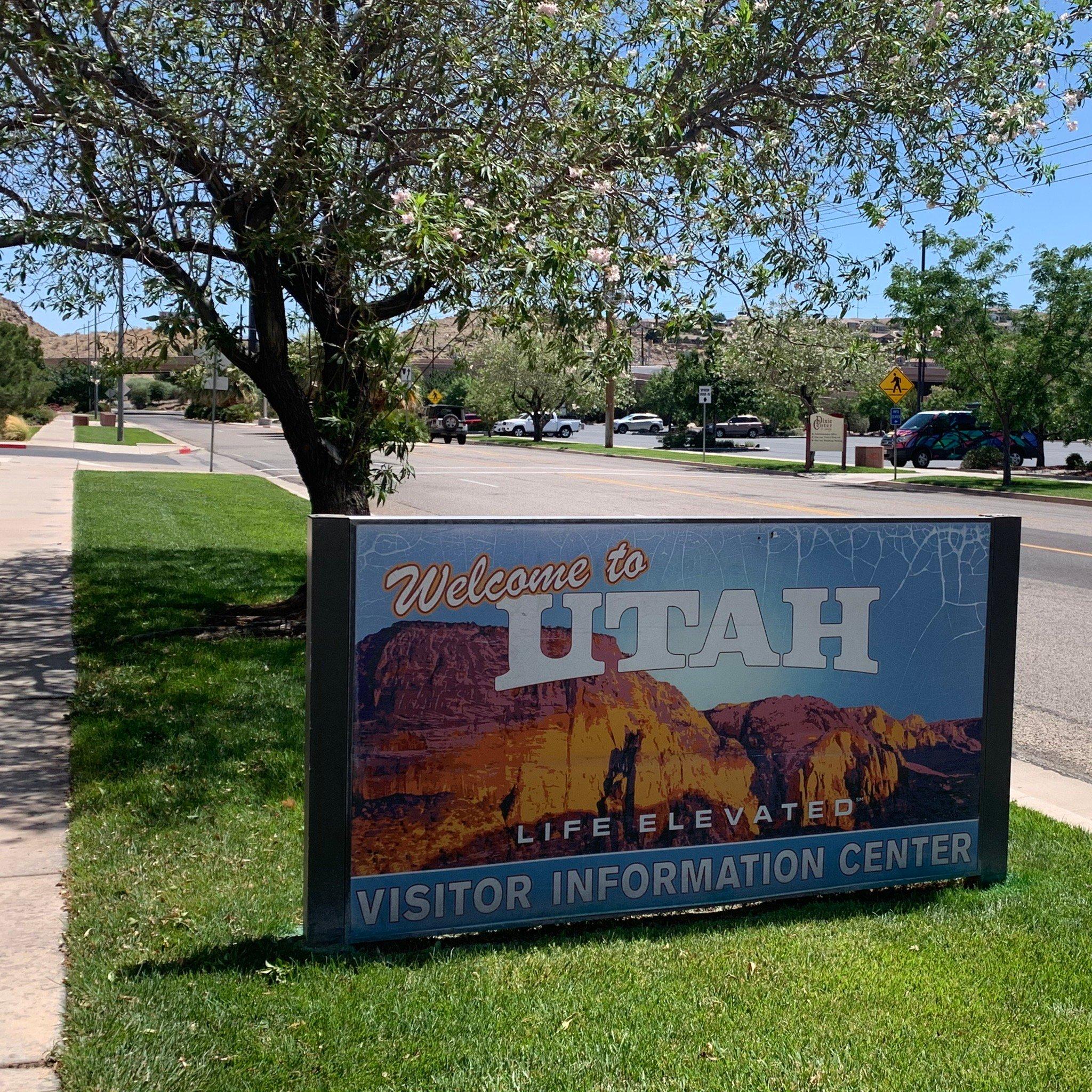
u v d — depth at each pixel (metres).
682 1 8.87
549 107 8.70
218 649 8.41
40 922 4.08
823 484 30.03
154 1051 3.20
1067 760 6.98
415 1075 3.12
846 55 9.56
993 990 3.70
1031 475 34.88
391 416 8.54
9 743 6.17
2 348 36.50
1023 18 9.47
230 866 4.62
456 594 3.93
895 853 4.58
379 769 3.88
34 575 11.56
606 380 8.62
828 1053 3.28
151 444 40.97
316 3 8.59
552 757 4.07
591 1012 3.48
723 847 4.32
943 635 4.61
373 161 8.95
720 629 4.28
